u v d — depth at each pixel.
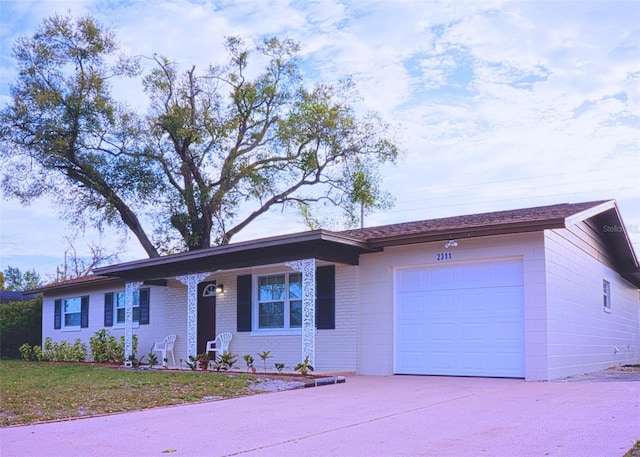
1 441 7.86
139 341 22.20
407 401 10.10
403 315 14.69
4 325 28.75
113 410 10.02
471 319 13.67
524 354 12.79
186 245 28.25
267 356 16.23
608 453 6.18
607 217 17.00
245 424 8.68
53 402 10.76
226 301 18.94
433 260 14.23
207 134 27.61
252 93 27.70
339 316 15.68
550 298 12.91
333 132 27.77
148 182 26.50
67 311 26.11
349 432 7.84
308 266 14.69
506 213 15.48
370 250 15.10
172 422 8.98
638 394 9.70
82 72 25.34
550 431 7.27
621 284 20.84
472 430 7.57
